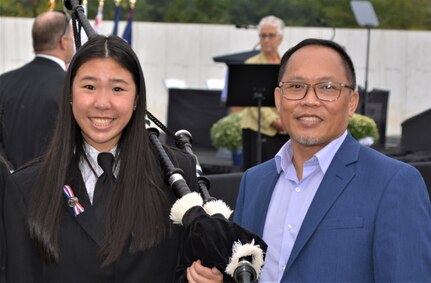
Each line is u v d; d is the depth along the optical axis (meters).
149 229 2.66
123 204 2.66
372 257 2.43
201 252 2.46
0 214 2.78
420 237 2.39
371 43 13.23
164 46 13.23
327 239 2.50
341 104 2.61
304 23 15.46
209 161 8.92
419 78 13.23
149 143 2.84
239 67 6.88
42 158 2.78
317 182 2.65
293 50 2.69
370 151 2.60
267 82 6.91
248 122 7.44
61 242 2.65
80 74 2.65
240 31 13.18
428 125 8.49
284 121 2.66
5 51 12.80
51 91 5.23
